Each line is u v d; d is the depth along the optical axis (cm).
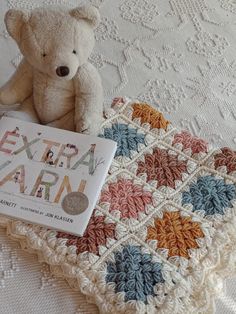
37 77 85
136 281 69
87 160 81
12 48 109
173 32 117
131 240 74
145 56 112
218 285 71
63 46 77
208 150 87
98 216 76
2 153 81
